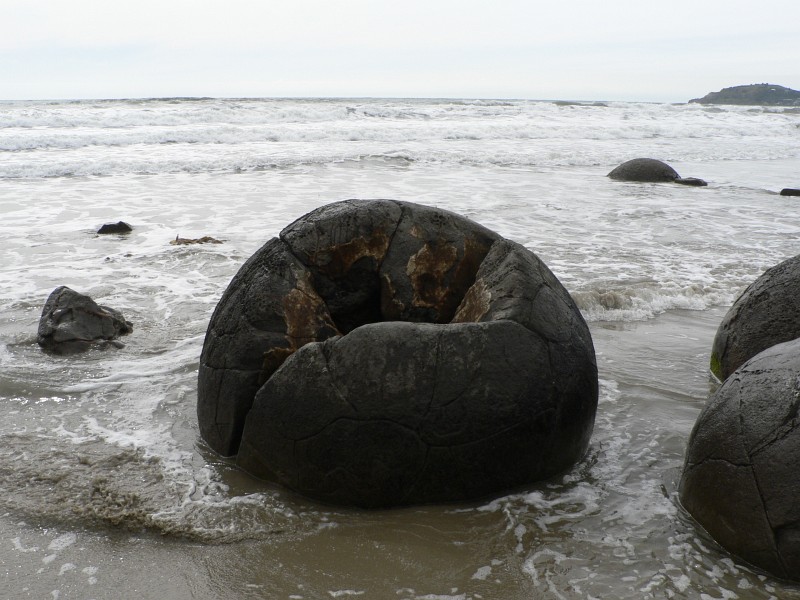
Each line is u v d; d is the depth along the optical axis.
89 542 3.49
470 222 4.50
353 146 20.98
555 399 3.85
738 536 3.37
